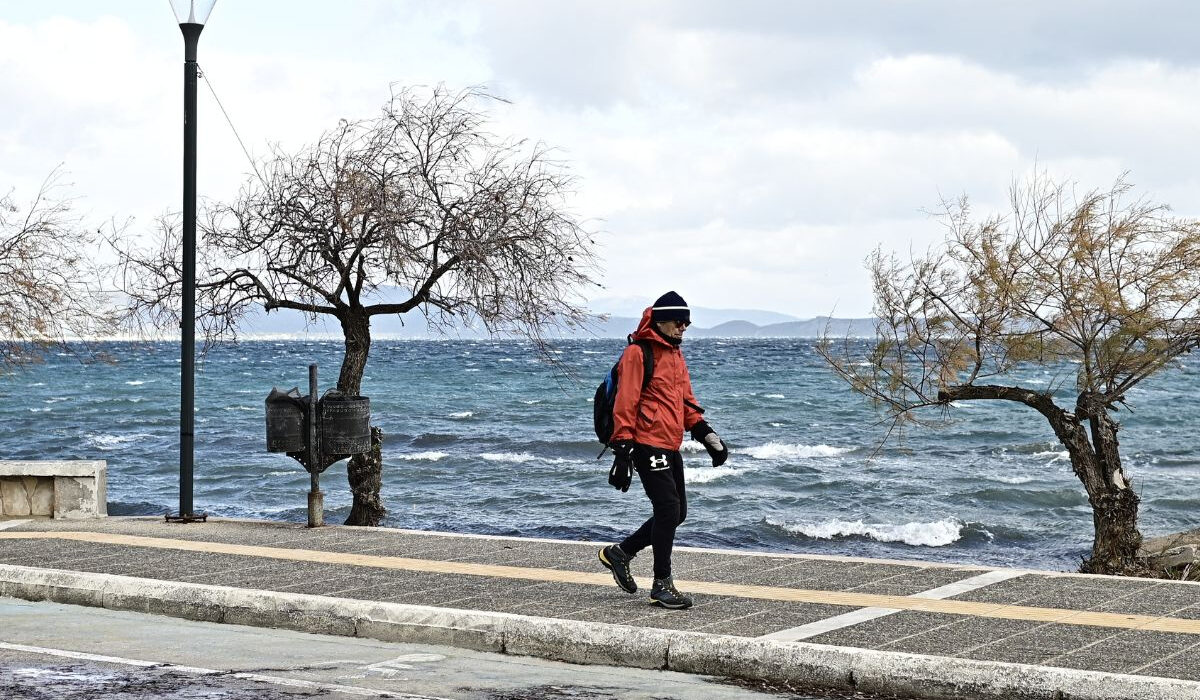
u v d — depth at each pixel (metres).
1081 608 7.57
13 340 15.71
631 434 7.64
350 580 8.83
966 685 6.07
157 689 6.24
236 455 37.31
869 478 31.23
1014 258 12.62
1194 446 38.38
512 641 7.28
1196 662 6.16
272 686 6.34
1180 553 13.67
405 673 6.71
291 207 13.53
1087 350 12.69
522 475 32.25
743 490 29.19
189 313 12.59
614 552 8.05
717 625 7.20
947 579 8.64
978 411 52.62
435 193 13.55
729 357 140.50
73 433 45.66
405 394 70.69
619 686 6.44
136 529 11.74
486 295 13.38
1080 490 28.03
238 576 9.03
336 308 14.02
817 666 6.45
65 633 7.85
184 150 12.47
